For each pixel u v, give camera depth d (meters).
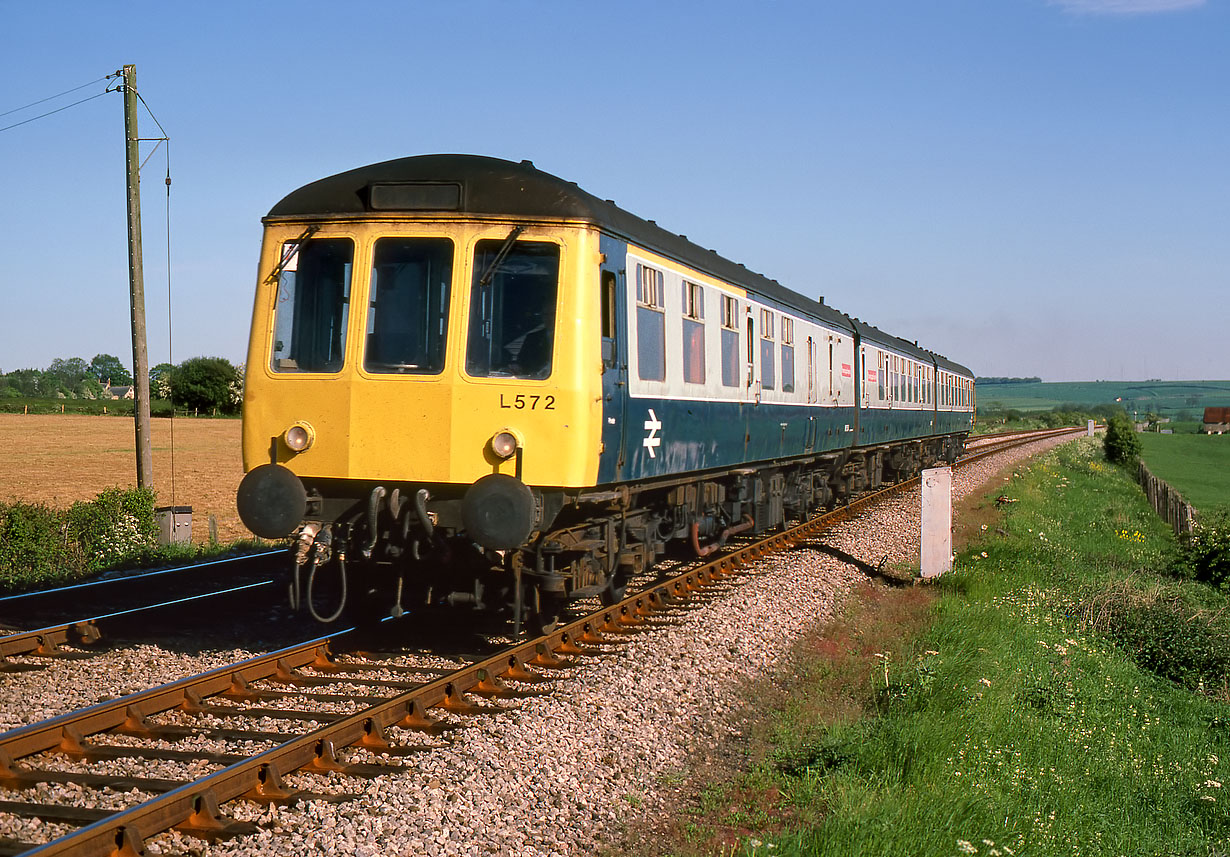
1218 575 16.72
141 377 16.75
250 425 8.49
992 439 63.94
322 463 8.30
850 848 5.30
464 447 8.12
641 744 6.70
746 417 13.42
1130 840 6.85
